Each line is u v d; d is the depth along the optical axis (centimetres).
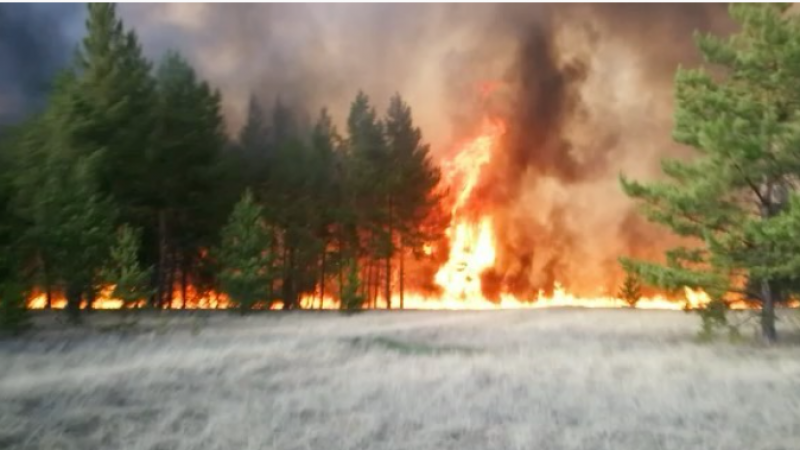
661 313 3291
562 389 1203
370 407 1027
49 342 1727
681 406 1072
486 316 3050
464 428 915
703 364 1537
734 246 1889
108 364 1346
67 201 2097
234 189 3831
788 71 1861
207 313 2967
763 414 1019
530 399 1111
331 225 4356
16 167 2222
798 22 2017
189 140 3447
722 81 2088
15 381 1106
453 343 1925
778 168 1853
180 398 1032
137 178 3241
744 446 845
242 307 2936
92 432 841
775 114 1895
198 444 809
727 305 2008
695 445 848
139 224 3331
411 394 1129
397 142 4569
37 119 2536
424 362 1491
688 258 2014
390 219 4356
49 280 2108
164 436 835
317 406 1020
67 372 1225
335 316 2975
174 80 3656
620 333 2275
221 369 1294
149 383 1125
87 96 2973
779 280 1964
